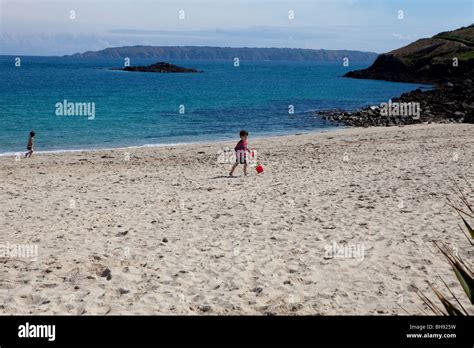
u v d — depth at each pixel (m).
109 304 6.79
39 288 7.26
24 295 6.98
